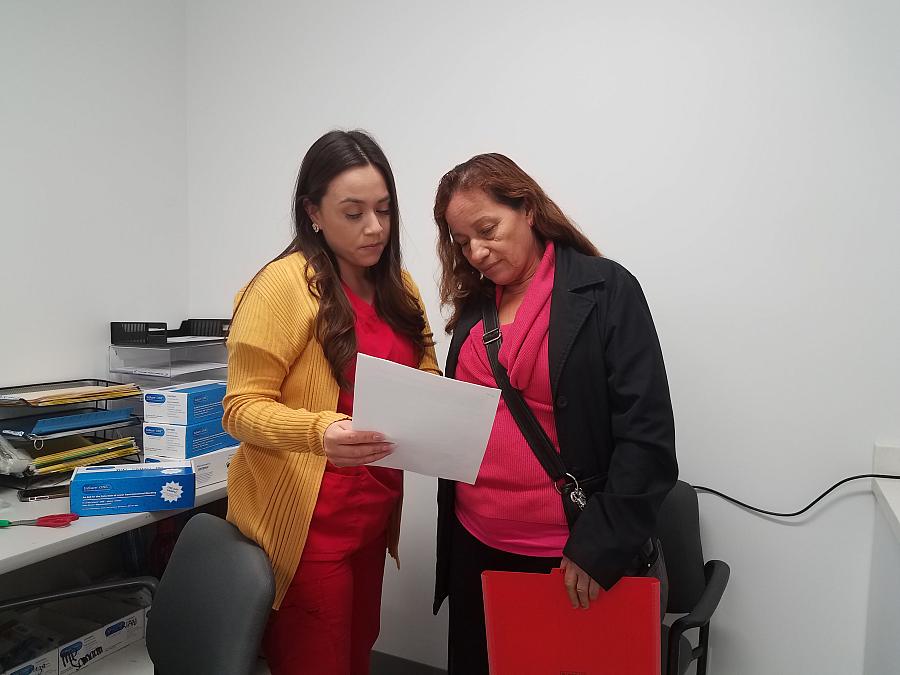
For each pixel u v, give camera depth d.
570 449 1.05
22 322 1.79
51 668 1.39
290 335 1.10
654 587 0.92
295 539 1.11
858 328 1.41
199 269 2.29
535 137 1.72
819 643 1.48
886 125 1.37
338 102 2.00
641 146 1.60
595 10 1.63
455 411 0.94
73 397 1.64
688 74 1.54
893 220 1.38
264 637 1.20
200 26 2.23
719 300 1.53
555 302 1.07
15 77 1.75
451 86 1.83
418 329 1.28
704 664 1.43
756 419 1.51
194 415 1.64
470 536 1.17
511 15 1.74
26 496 1.50
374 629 1.33
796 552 1.49
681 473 1.59
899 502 1.22
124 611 1.74
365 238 1.11
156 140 2.16
